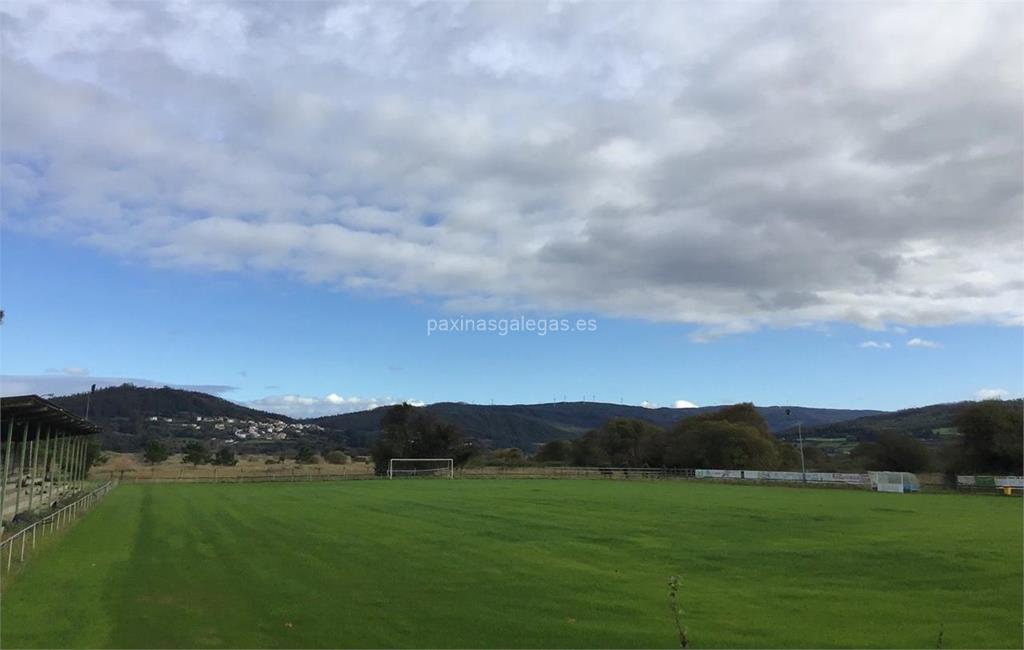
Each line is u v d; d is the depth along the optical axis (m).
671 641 10.16
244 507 31.80
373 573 14.91
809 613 11.95
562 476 67.69
